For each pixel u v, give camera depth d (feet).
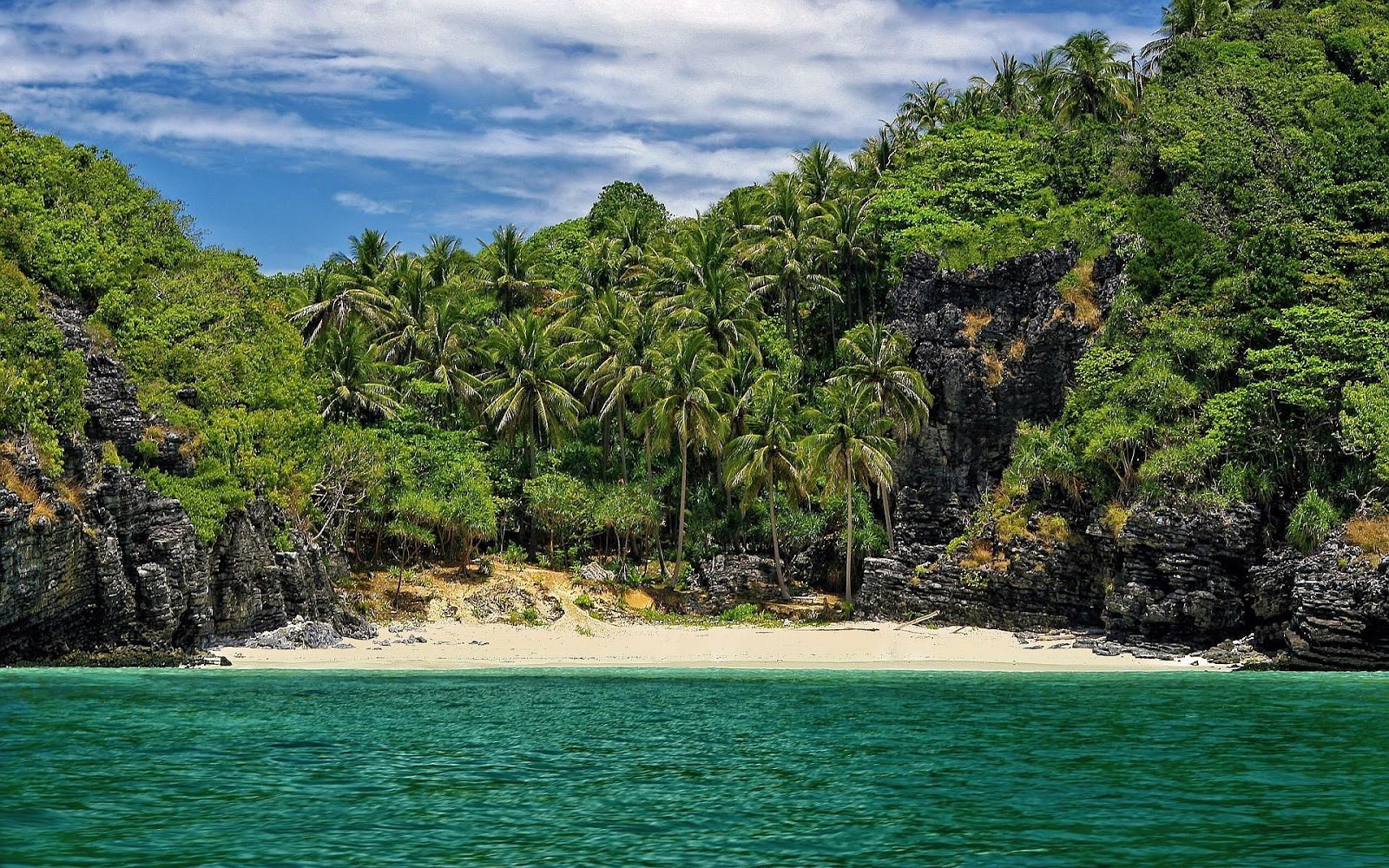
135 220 234.58
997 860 66.33
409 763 94.17
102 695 131.95
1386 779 88.89
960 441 245.86
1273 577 187.01
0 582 138.21
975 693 148.46
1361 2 312.71
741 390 255.91
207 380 205.67
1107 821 75.46
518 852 67.41
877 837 71.31
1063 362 236.02
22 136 223.30
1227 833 72.23
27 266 185.88
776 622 232.12
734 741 107.04
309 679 157.17
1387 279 211.82
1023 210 269.03
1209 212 241.96
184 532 176.76
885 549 249.96
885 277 287.48
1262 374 206.69
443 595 228.02
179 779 86.22
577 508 247.91
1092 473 217.36
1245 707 132.26
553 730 113.29
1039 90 319.88
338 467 224.12
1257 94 277.44
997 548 227.40
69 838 68.54
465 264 308.19
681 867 64.54
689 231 296.10
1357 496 186.50
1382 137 240.12
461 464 240.32
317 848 67.51
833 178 309.63
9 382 150.30
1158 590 200.54
